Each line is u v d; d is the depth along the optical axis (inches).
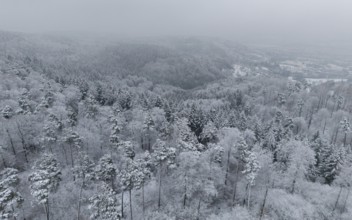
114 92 4045.3
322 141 2500.0
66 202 1628.9
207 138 2640.3
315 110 3885.3
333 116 3467.0
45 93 2970.0
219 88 6476.4
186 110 3304.6
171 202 1690.5
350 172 1713.8
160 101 3472.0
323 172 2172.7
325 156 2242.9
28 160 2097.7
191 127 2952.8
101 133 2475.4
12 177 1456.7
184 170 1573.6
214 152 1769.2
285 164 2069.4
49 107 2662.4
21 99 2485.2
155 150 1833.2
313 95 4311.0
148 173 1766.7
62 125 2198.6
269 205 1680.6
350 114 3572.8
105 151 2276.1
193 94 6815.9
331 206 1696.6
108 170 1734.7
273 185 1889.8
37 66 5570.9
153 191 1765.5
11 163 1972.2
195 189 1583.4
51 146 2183.8
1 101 2459.4
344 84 4960.6
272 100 4621.1
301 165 1726.1
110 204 1300.4
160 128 2541.8
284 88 5324.8
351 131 2883.9
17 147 2121.1
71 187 1760.6
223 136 2145.7
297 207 1658.5
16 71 3806.6
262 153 1923.0
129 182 1443.2
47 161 1729.8
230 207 1695.4
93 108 2824.8
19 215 1481.3
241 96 5044.3
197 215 1584.6
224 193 1828.2
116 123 2247.8
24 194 1643.7
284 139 2434.8
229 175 1978.3
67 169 2000.5
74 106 3223.4
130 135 2546.8
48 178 1382.9
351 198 1744.6
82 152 2015.3
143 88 7219.5
